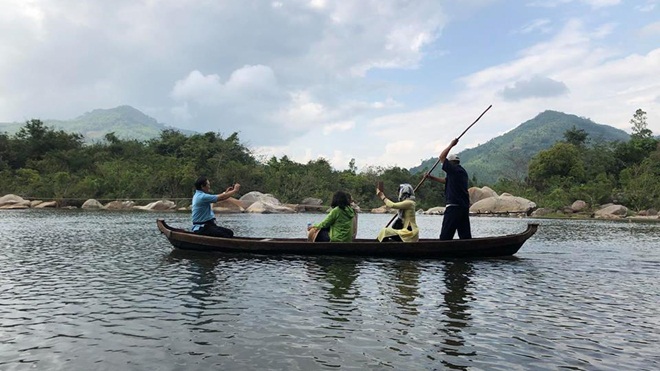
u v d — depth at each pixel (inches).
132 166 1892.2
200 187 449.4
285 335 182.7
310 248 399.2
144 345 170.9
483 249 401.7
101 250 438.6
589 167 2364.7
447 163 420.5
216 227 445.1
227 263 360.8
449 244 394.0
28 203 1473.9
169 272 320.2
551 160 2231.8
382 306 229.0
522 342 178.2
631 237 663.8
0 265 349.4
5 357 159.3
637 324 204.1
